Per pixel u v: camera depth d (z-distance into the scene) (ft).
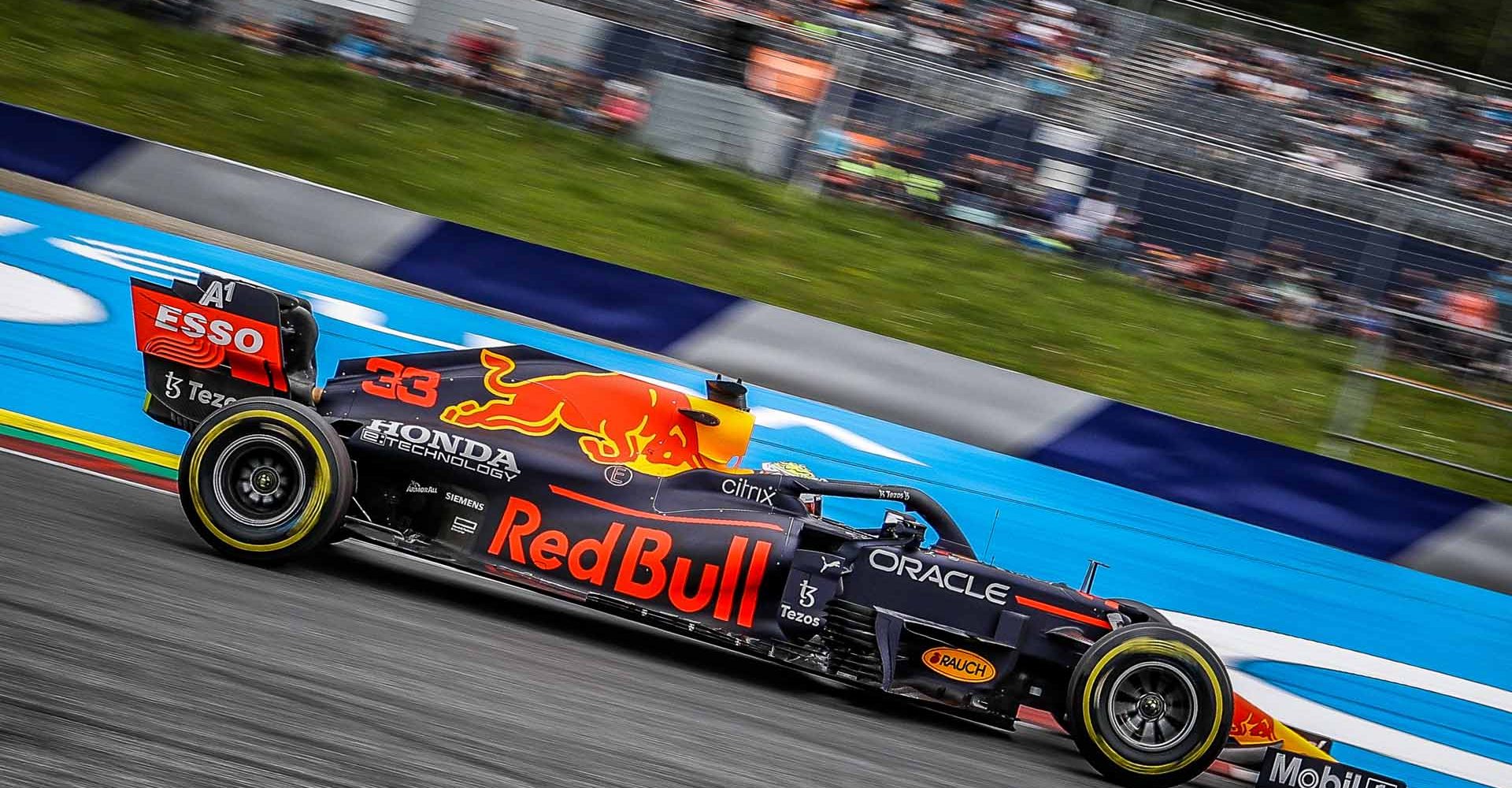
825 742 27.32
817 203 60.75
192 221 44.91
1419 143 65.67
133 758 18.45
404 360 32.04
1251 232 58.80
